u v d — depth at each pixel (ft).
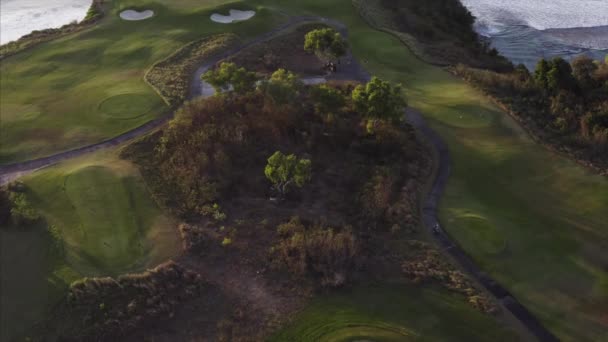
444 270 117.80
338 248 118.42
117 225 126.21
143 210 131.13
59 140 161.27
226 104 167.94
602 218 137.80
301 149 157.38
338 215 134.41
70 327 101.55
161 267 113.60
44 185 140.15
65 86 193.26
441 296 111.24
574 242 130.31
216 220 128.77
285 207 135.33
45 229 124.47
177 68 199.72
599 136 166.40
